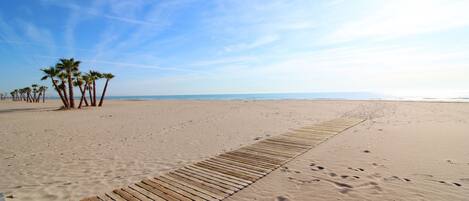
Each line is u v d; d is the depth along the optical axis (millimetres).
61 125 14594
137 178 5574
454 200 4004
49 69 28359
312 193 4457
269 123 13680
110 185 5199
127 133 11508
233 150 7770
